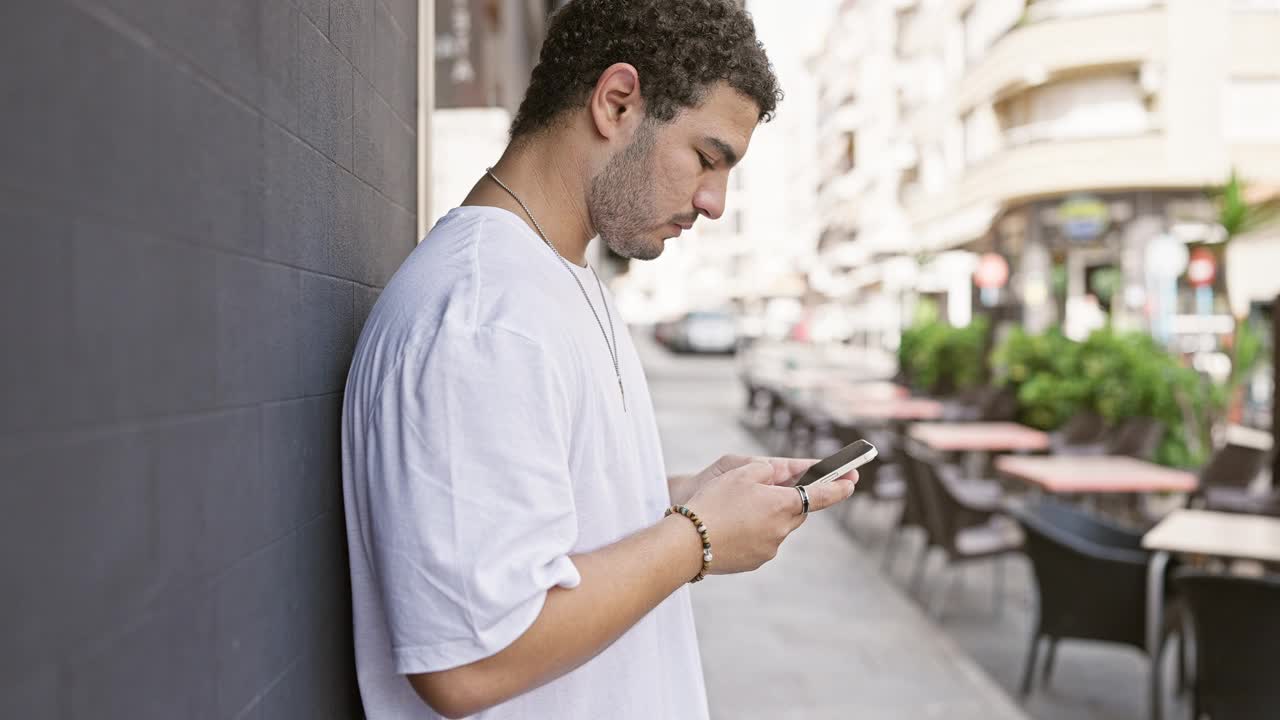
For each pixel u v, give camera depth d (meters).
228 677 0.73
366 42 1.17
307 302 0.93
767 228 64.56
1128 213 18.56
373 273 1.21
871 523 7.25
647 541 0.92
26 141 0.47
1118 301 18.64
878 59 28.77
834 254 37.72
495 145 5.83
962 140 21.92
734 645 4.45
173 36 0.63
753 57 1.02
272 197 0.83
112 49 0.55
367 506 0.90
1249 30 17.44
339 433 1.04
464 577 0.78
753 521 0.98
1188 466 7.68
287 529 0.87
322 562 0.98
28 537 0.48
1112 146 17.97
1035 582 3.92
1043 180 18.52
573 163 1.04
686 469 9.95
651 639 1.04
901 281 24.31
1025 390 8.64
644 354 36.19
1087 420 7.72
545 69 1.05
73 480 0.52
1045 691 3.99
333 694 1.02
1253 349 9.30
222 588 0.72
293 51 0.88
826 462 1.12
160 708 0.62
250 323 0.78
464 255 0.91
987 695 3.86
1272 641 2.76
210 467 0.70
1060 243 19.52
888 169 27.47
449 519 0.79
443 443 0.80
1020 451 7.57
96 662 0.54
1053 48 18.02
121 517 0.57
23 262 0.47
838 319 38.28
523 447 0.81
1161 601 3.54
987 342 11.49
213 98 0.70
